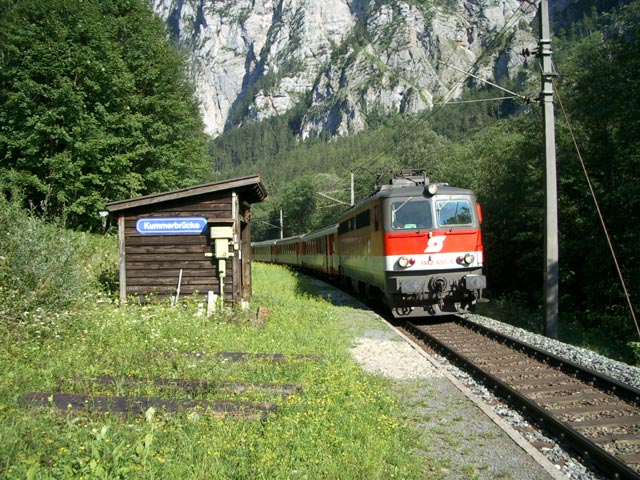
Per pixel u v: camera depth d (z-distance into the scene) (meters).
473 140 35.78
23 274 9.20
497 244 25.53
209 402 5.83
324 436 5.28
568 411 6.64
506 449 5.47
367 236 15.98
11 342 7.80
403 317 14.66
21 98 22.77
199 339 9.10
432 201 13.81
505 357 9.64
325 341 10.32
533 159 21.44
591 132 18.94
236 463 4.58
